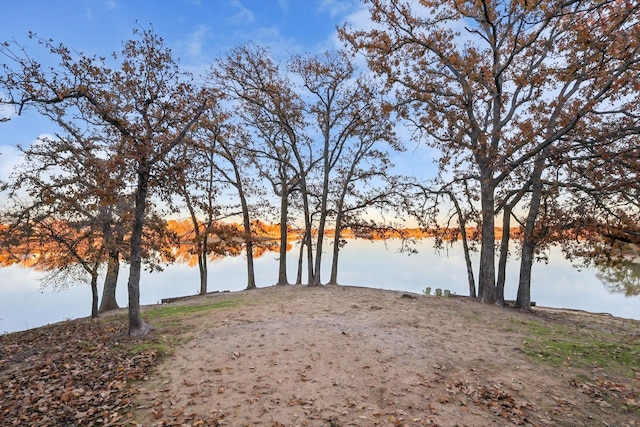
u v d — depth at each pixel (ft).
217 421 20.58
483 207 61.52
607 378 27.45
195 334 37.35
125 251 53.88
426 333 37.47
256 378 25.88
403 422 20.61
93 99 35.76
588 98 49.19
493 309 54.44
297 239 99.71
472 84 59.26
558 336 39.11
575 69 41.27
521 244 67.72
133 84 37.17
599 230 47.60
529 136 47.75
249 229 93.30
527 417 21.54
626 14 32.55
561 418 21.71
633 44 37.47
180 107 40.24
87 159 40.32
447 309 51.31
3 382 27.40
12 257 50.01
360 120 78.28
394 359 29.55
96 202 38.91
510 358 30.96
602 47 37.52
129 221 46.73
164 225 48.32
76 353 33.40
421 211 75.97
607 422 21.48
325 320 41.29
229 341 33.99
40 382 26.84
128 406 22.70
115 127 38.45
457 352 31.89
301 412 21.52
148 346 33.81
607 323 54.70
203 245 87.66
